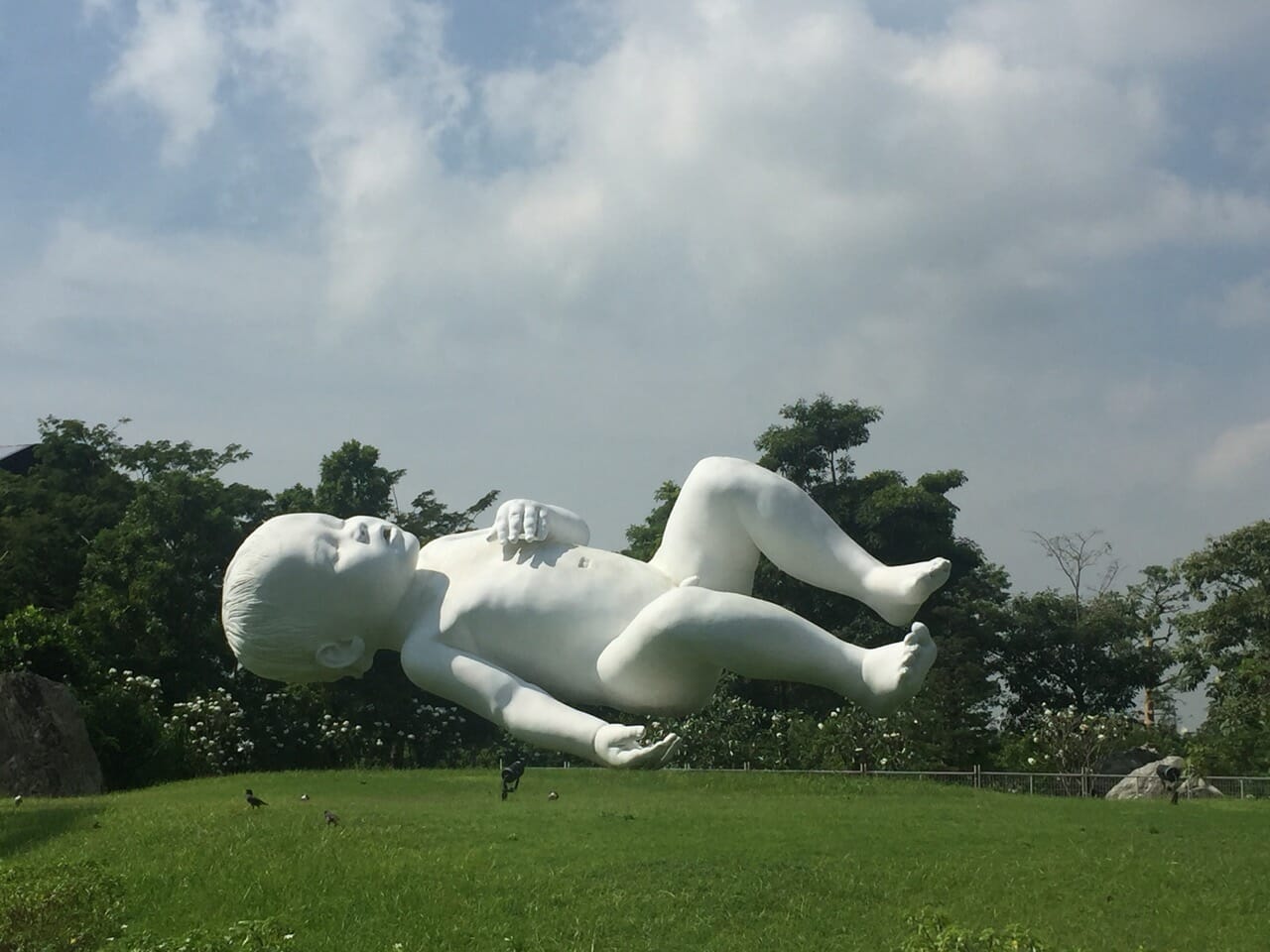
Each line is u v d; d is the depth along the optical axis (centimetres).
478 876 845
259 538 1538
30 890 711
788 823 1019
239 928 665
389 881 834
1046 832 1000
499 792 1266
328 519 1566
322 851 908
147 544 2638
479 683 1480
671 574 1548
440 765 2502
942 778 1769
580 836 962
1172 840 980
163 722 2080
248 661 1541
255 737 2325
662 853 901
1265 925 753
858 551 1513
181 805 1210
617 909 774
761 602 1426
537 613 1497
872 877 840
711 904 782
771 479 1524
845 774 1412
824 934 731
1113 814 1126
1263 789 1727
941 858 895
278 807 1130
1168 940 725
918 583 1443
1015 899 797
